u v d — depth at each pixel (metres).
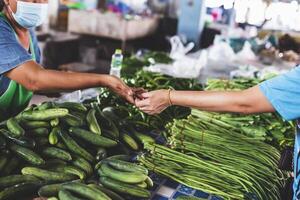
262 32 7.12
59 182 1.72
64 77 2.12
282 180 2.08
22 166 1.79
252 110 1.79
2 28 2.20
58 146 1.92
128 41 7.85
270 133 2.58
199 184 1.88
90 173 1.85
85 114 2.21
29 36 2.61
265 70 4.98
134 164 1.85
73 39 7.48
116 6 9.32
